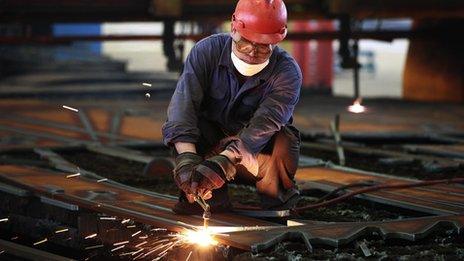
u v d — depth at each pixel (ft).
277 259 19.43
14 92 67.26
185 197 23.12
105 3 55.06
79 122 48.85
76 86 75.72
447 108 60.29
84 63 96.22
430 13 58.90
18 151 37.88
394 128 47.78
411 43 71.46
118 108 56.80
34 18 54.85
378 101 65.98
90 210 24.52
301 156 36.09
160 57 109.91
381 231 21.30
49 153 36.96
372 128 47.62
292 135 23.41
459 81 67.31
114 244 23.68
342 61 58.85
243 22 21.81
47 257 23.38
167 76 87.71
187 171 21.53
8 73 83.71
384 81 106.83
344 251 20.38
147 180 31.96
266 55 22.08
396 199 26.40
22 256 24.03
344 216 25.90
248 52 21.99
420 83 70.54
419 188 28.60
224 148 22.21
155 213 23.31
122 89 71.36
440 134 45.16
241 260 19.60
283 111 22.41
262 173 23.57
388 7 57.67
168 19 55.93
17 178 28.94
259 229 21.26
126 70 95.91
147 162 35.86
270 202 23.85
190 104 22.74
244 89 22.71
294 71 22.75
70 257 24.90
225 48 22.90
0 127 45.73
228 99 23.15
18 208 27.07
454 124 50.11
